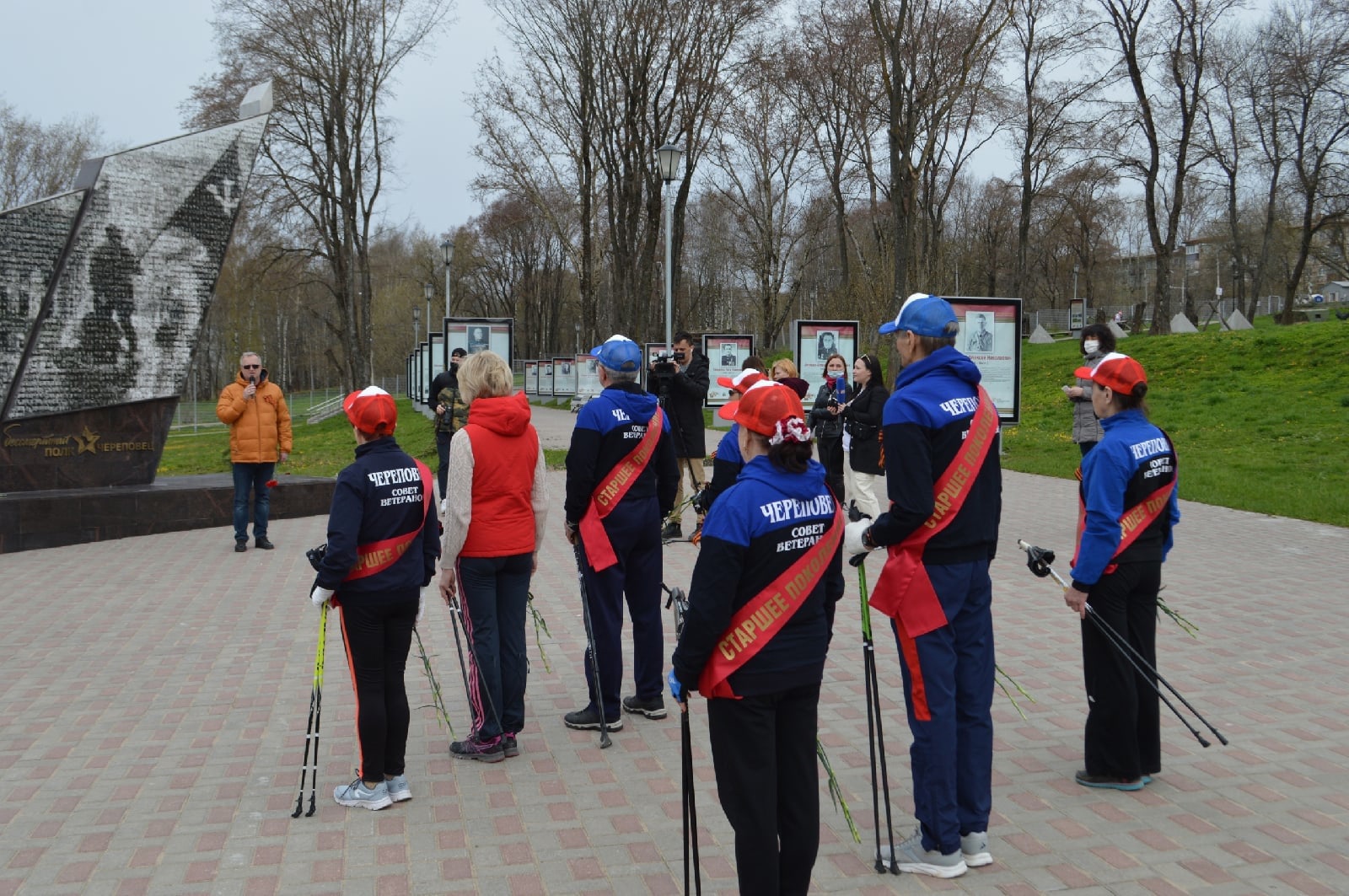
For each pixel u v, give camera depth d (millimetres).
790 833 3232
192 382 45750
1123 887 3703
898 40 24188
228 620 7871
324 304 70062
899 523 3707
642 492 5426
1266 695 5812
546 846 4109
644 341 31344
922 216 35844
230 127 12656
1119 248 71375
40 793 4672
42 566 10031
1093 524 4316
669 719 5660
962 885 3740
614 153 32281
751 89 31797
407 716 4590
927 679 3811
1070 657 6625
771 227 42531
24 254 11453
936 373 3871
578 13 30047
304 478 13656
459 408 12797
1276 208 48281
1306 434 16719
